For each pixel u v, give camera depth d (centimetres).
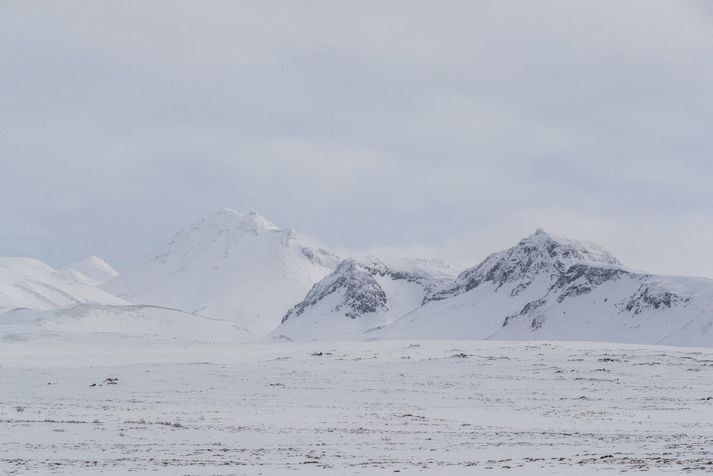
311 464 3441
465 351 16038
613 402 8562
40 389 9712
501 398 8962
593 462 3412
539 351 15475
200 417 6241
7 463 3488
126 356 16675
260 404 8031
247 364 13550
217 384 10375
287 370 12325
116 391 9500
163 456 3791
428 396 9138
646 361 13100
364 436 4841
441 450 4088
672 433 5147
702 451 3891
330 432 5091
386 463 3478
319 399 8706
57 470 3241
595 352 14862
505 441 4578
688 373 11544
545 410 7650
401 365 13138
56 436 4606
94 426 5150
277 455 3841
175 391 9531
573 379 11031
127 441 4422
